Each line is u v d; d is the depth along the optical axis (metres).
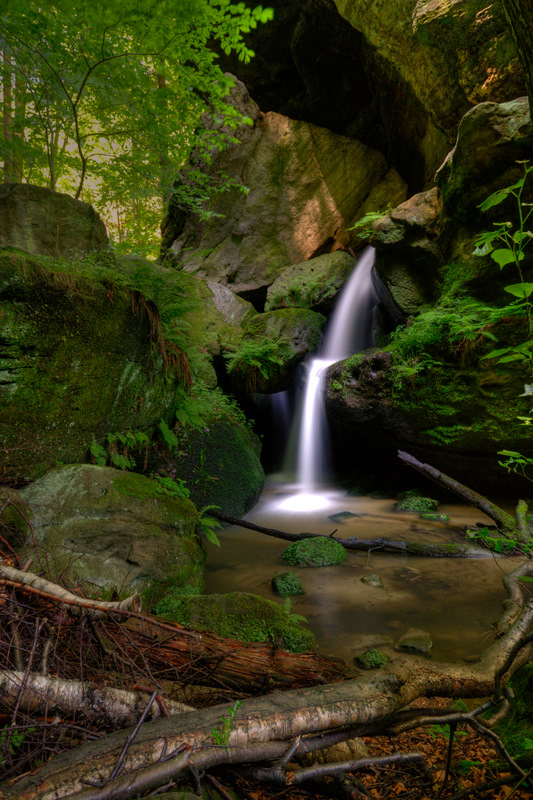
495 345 6.32
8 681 1.44
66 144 7.20
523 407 6.34
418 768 1.78
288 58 11.98
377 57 9.58
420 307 7.66
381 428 7.96
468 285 6.80
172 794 1.14
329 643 3.45
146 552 3.60
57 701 1.45
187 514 4.17
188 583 3.80
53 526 3.30
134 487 3.92
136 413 5.00
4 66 6.10
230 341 9.55
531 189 5.88
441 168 6.93
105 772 1.14
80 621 1.69
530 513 6.55
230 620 3.23
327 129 12.02
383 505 7.76
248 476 6.97
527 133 5.55
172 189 7.78
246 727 1.32
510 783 1.63
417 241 7.40
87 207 6.59
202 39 5.84
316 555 5.14
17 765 1.25
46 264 4.33
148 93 6.57
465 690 1.69
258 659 2.00
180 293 5.13
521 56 2.28
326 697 1.46
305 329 9.58
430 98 7.74
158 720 1.33
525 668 2.32
